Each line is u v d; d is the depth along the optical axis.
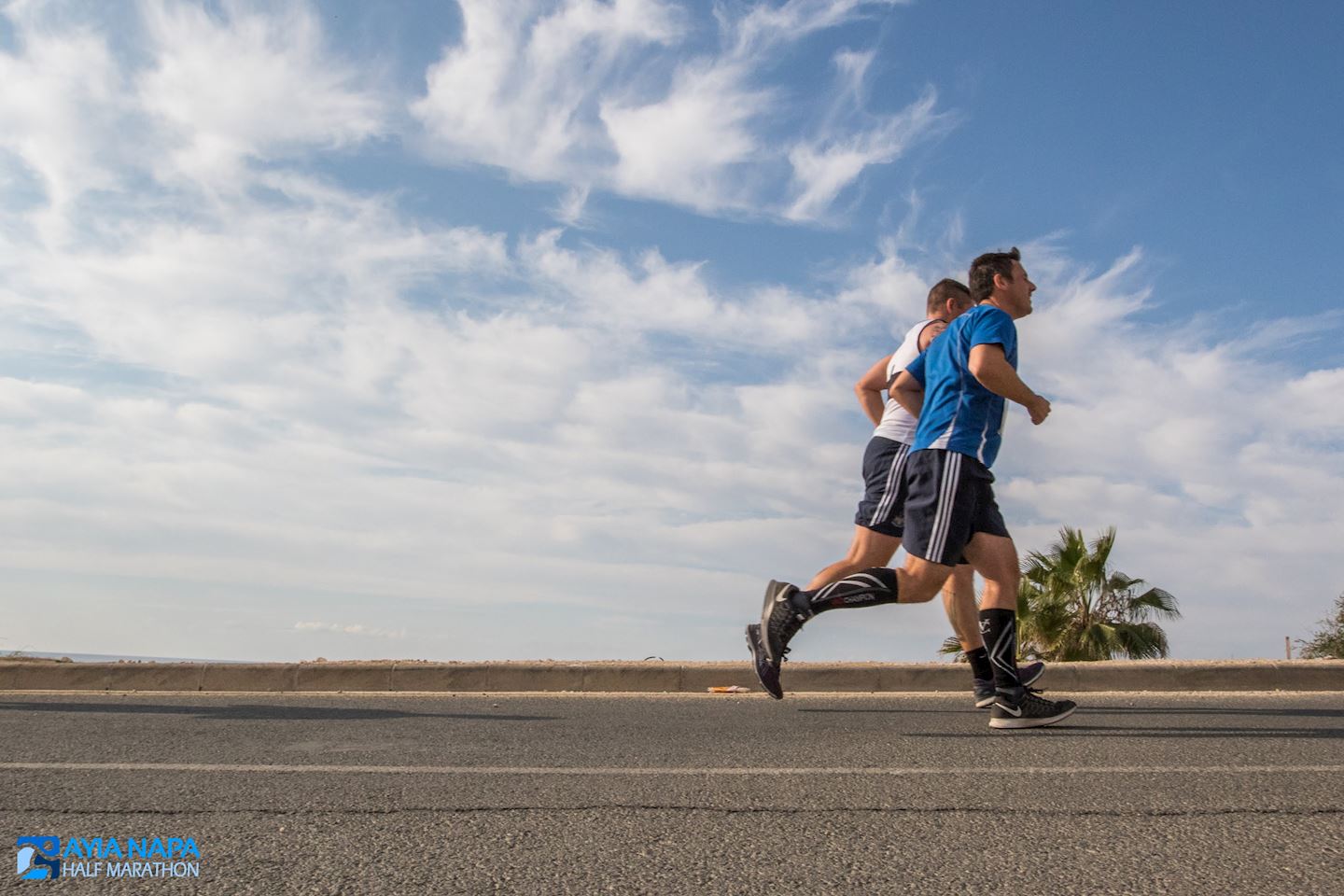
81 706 5.87
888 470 5.34
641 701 6.16
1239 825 2.81
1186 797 3.14
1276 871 2.41
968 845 2.63
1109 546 17.06
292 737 4.52
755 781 3.42
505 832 2.77
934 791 3.26
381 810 3.01
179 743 4.35
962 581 5.07
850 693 6.58
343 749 4.16
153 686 7.11
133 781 3.47
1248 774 3.51
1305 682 6.54
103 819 2.91
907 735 4.54
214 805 3.09
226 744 4.32
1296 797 3.14
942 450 4.44
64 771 3.67
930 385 4.63
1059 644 17.09
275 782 3.44
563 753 4.04
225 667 7.14
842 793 3.22
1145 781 3.39
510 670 7.04
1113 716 5.11
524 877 2.38
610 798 3.17
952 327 4.62
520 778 3.49
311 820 2.89
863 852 2.57
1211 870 2.42
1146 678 6.58
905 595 4.46
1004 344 4.40
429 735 4.60
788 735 4.56
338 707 5.80
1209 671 6.58
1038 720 4.67
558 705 5.92
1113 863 2.47
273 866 2.46
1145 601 17.06
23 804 3.11
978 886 2.32
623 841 2.67
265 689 7.07
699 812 2.97
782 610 4.53
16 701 6.16
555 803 3.10
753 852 2.57
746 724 4.94
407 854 2.56
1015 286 4.71
